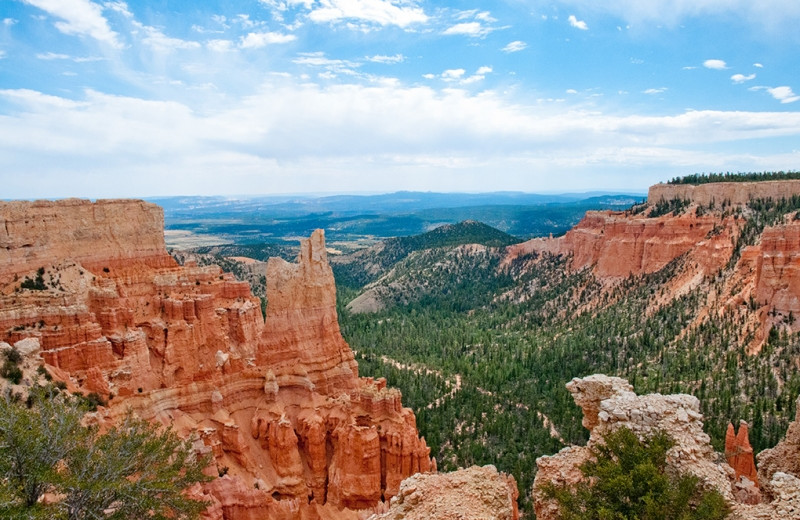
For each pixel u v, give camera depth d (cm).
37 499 2894
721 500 2638
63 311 5138
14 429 2842
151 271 7119
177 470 3509
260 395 5641
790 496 2628
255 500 4600
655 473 2745
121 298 5966
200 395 5219
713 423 8100
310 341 6638
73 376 4956
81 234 6316
